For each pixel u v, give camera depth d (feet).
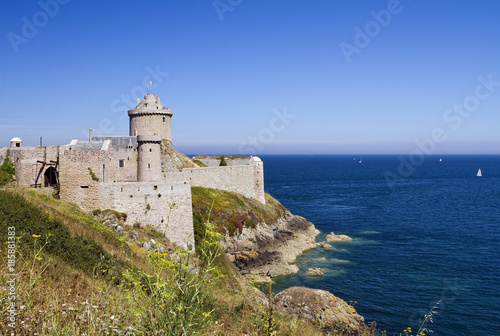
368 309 140.36
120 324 30.09
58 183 142.82
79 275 53.83
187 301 28.78
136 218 136.36
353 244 239.71
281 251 215.72
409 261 201.46
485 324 128.47
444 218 328.49
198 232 156.15
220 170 243.60
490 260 201.87
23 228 69.56
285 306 113.09
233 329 44.91
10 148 151.94
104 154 155.43
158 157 185.47
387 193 515.09
